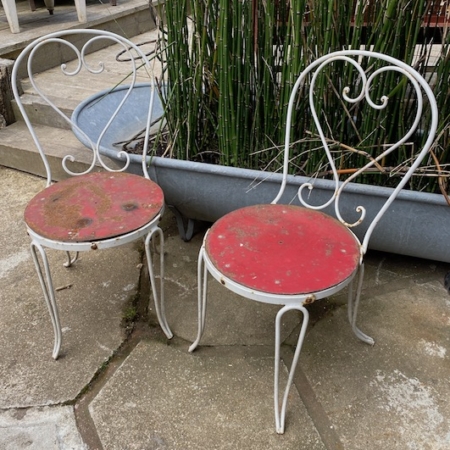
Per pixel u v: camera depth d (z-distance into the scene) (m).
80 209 1.34
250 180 1.56
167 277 1.77
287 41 1.43
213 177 1.60
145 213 1.33
